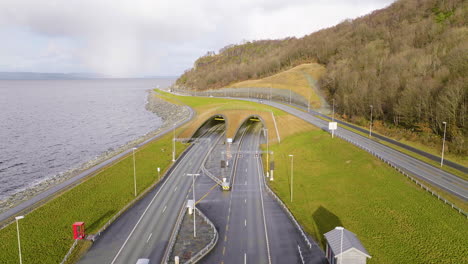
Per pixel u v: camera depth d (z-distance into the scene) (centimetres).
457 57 12769
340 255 4903
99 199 7950
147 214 7231
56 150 14450
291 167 9825
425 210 6506
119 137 17150
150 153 11888
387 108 13700
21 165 12306
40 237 6222
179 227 6600
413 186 7394
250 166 10538
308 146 11519
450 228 5866
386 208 6912
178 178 9519
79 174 10156
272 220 6925
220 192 8475
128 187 8719
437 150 9812
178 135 14425
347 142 10894
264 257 5528
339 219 6850
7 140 16100
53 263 5425
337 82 18762
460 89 10419
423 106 11650
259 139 13838
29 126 19925
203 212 7294
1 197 9238
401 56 17100
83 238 6138
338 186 8319
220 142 13512
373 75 16538
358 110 14738
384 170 8425
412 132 11538
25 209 7438
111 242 6059
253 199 8031
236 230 6475
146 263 4984
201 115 17262
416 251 5519
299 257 5531
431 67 14075
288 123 14488
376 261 5384
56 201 7806
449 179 7562
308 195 8112
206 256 5562
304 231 6444
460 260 5141
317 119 14875
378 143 10844
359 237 6128
